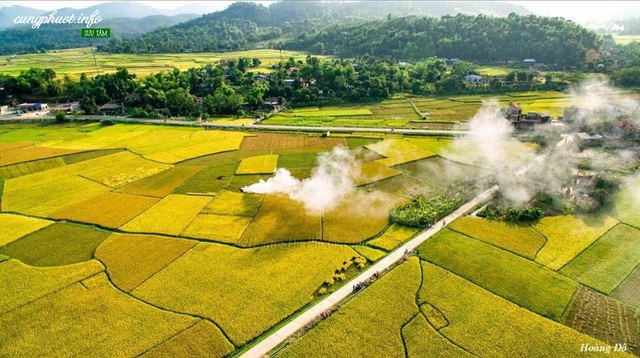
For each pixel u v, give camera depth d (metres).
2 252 70.50
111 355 48.47
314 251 67.88
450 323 52.00
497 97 184.12
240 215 80.56
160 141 131.75
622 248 67.19
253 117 166.12
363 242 70.75
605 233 71.56
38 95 195.38
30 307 56.56
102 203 87.81
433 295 56.72
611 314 53.44
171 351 48.88
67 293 59.28
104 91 184.00
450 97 191.12
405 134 132.00
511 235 71.31
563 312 53.88
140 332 51.72
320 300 56.72
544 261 64.12
